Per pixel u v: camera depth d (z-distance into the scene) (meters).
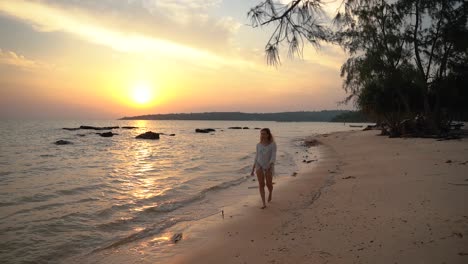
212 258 5.08
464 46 21.80
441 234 4.66
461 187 7.40
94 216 7.76
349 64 26.38
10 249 5.65
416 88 28.72
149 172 15.28
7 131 62.19
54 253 5.55
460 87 26.14
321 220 6.36
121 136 50.12
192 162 19.66
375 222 5.67
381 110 30.64
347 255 4.44
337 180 11.15
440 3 18.77
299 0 3.33
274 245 5.31
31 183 11.93
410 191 7.63
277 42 3.47
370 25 21.52
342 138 37.84
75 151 26.62
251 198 9.45
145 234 6.59
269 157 8.14
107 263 5.18
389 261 4.05
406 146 20.19
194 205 8.98
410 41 23.03
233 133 67.25
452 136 23.30
